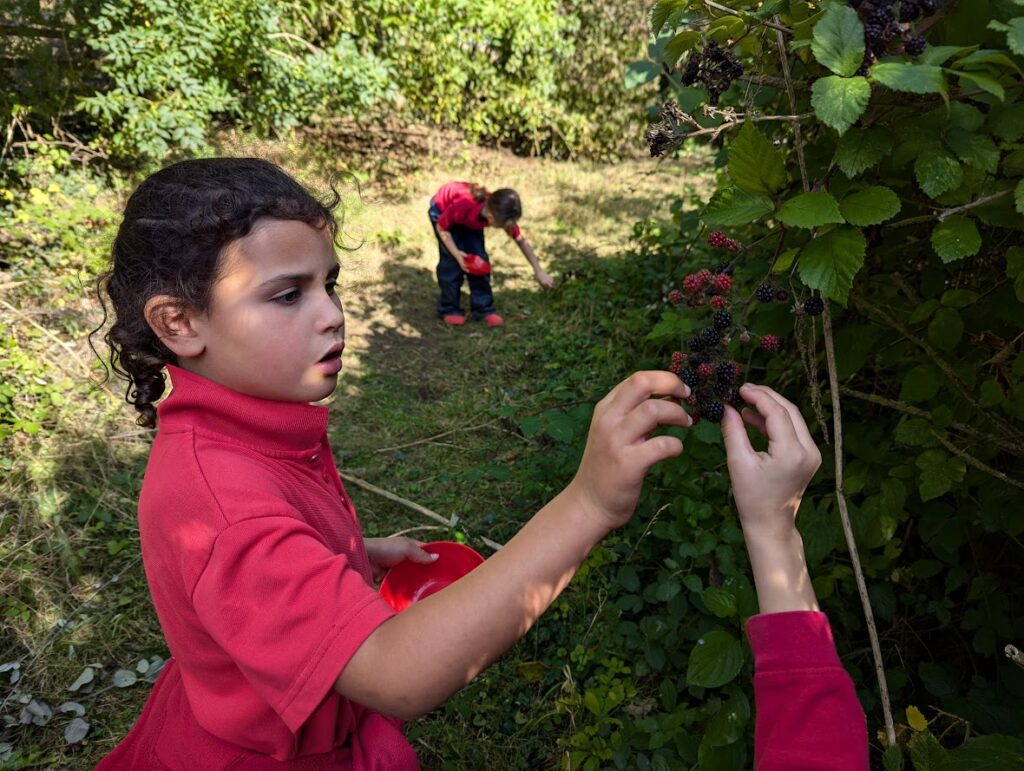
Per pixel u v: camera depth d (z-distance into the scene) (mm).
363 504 3074
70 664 2357
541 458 3096
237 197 951
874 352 1818
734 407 1063
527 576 804
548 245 5812
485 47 7199
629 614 2375
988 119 1082
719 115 1401
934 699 1938
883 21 978
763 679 818
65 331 3848
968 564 2055
